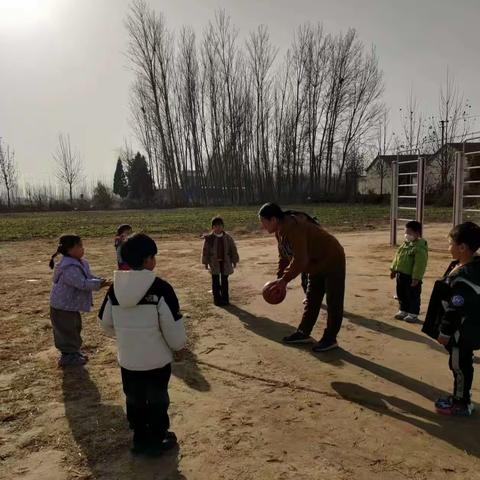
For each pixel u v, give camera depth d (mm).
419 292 6840
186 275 10836
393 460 3441
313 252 5602
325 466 3375
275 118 50656
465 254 3863
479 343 3826
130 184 58250
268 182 51438
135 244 3365
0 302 8477
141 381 3469
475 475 3260
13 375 5129
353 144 50875
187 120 50812
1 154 48812
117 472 3359
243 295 8719
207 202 51844
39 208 45750
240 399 4465
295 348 5855
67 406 4395
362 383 4789
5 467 3436
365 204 43906
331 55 49281
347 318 7055
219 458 3504
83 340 6250
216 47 49250
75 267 5238
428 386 4699
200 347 5930
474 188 20422
